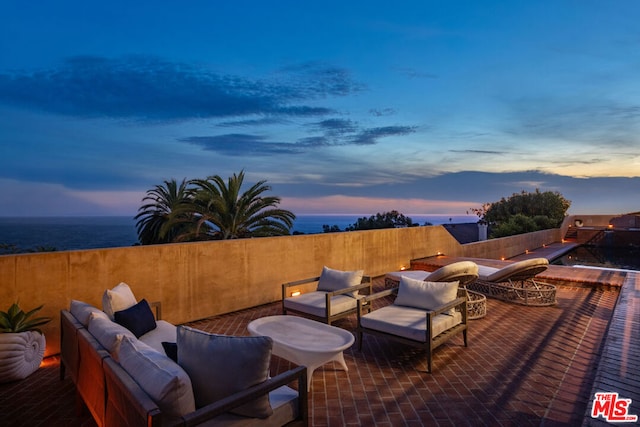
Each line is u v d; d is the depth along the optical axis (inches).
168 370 78.7
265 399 86.0
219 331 212.7
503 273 251.9
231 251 249.3
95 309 129.3
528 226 807.1
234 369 81.9
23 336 147.7
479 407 124.0
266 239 270.4
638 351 141.2
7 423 116.8
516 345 181.6
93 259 190.5
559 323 216.2
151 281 211.9
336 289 224.7
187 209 431.8
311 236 304.2
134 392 75.4
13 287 165.9
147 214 531.5
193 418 71.2
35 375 151.9
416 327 158.6
